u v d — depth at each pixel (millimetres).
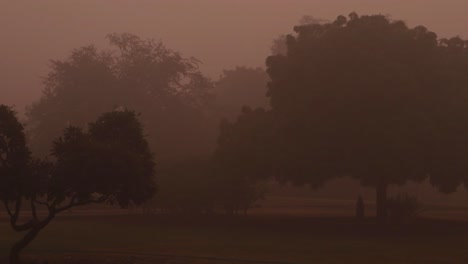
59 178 17828
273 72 36750
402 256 21469
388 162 31000
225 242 25594
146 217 37688
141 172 18547
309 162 32844
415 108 31969
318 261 19969
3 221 34156
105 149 18031
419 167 31562
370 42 33281
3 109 18516
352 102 31906
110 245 23828
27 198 18469
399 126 31312
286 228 32375
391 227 32344
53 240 25250
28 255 20625
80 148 18188
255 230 31406
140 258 20125
